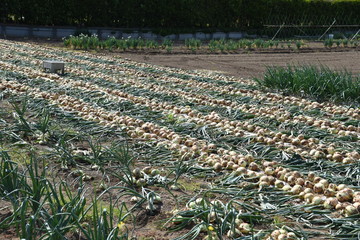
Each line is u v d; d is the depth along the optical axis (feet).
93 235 9.79
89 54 49.11
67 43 55.57
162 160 16.56
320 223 12.25
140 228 11.66
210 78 35.78
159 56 53.11
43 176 11.98
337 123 21.98
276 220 12.23
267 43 63.26
